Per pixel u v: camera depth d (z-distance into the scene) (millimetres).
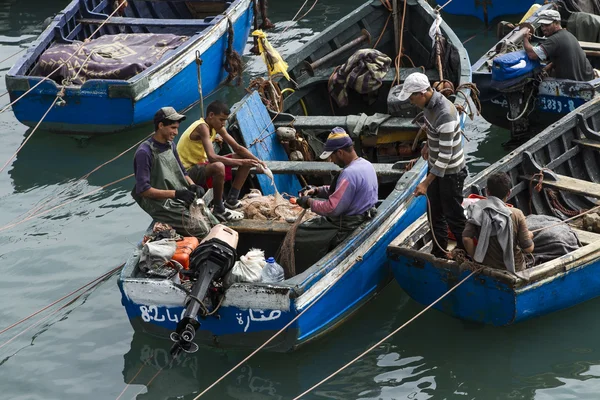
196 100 31125
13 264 22719
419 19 29250
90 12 32656
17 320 20438
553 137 23250
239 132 22344
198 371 18328
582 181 21734
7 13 42094
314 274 17547
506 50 28844
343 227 19000
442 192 18359
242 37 33938
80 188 26703
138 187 18672
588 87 25672
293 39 37156
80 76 28656
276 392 17688
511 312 18156
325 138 25828
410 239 19594
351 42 28844
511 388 17578
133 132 29406
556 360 18297
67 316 20562
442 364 18359
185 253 18391
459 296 18688
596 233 20734
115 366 18703
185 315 16531
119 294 21406
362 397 17484
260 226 19703
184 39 30953
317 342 18781
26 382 18344
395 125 23922
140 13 35250
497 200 17562
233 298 17344
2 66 35625
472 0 37844
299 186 23812
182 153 20500
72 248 23359
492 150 27828
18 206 25750
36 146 29219
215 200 19922
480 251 17547
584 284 19125
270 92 25094
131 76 28766
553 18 26781
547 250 19328
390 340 19125
